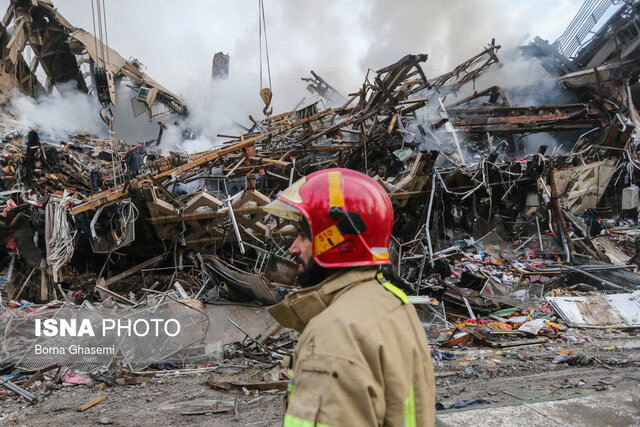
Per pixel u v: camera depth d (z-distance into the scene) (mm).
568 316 9391
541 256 14633
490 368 6359
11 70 22656
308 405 880
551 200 15031
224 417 4812
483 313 10594
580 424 2605
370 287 1117
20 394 5793
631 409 2795
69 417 5000
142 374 6578
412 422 1016
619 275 12297
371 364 923
